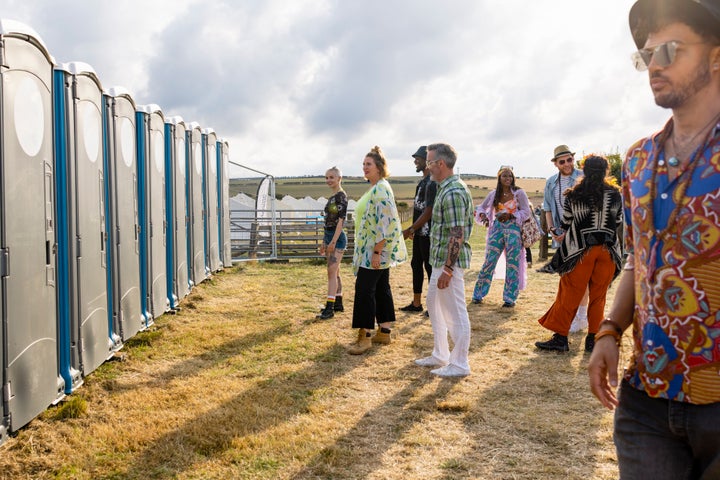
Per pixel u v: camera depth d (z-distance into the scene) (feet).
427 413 14.05
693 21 4.72
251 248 49.55
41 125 13.47
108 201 18.86
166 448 11.94
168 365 18.15
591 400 14.79
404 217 121.19
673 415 4.91
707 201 4.71
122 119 19.79
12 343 12.10
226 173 41.88
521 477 10.85
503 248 27.40
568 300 18.88
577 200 18.13
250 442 12.32
